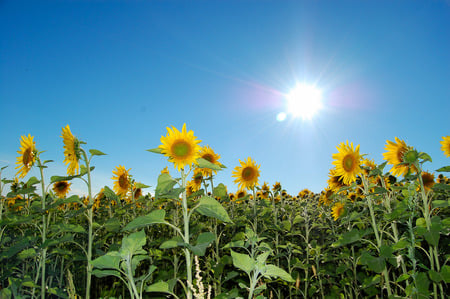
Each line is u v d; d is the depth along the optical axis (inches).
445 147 200.4
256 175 257.9
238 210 297.0
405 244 120.9
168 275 170.9
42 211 156.3
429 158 137.7
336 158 197.2
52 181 148.9
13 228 243.8
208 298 86.1
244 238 183.3
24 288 168.6
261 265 85.4
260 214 248.7
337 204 241.1
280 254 195.2
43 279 151.9
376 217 205.5
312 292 184.2
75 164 161.5
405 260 167.3
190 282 92.7
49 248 176.7
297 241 282.0
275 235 242.7
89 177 154.6
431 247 131.1
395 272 200.5
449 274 111.5
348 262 190.7
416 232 126.5
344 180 196.9
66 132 160.9
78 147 154.9
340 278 212.1
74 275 207.6
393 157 187.8
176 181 111.4
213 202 104.9
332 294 188.2
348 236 160.2
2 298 139.4
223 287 188.2
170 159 122.3
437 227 121.2
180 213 270.4
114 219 156.5
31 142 179.6
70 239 148.3
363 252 139.7
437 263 123.0
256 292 87.0
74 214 146.9
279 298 184.5
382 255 132.3
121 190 250.5
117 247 153.5
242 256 87.4
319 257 209.3
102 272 84.8
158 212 100.4
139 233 87.1
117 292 189.9
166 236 242.4
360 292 193.2
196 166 120.3
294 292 191.5
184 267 196.4
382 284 166.4
